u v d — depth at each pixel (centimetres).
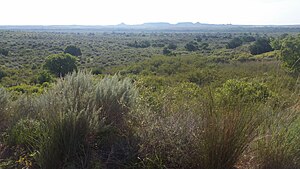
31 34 13388
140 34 17938
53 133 290
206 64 2725
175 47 7775
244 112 277
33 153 292
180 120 301
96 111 324
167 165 285
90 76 395
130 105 356
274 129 283
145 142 301
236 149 268
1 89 405
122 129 336
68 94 344
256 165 280
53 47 7594
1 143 337
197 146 277
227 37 11781
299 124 288
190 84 552
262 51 4381
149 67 3066
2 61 4706
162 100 374
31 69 4000
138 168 285
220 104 288
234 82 533
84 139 307
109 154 298
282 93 337
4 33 12406
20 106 401
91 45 9050
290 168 270
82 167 283
